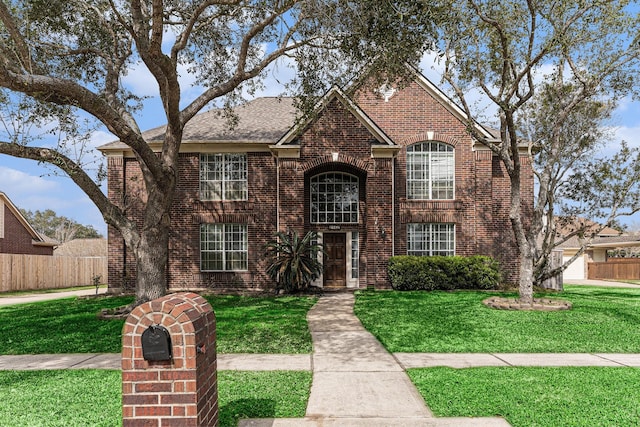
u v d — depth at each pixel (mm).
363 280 18703
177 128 12289
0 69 7949
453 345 8758
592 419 4957
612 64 12242
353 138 18062
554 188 17156
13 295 22984
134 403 3387
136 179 18969
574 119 16125
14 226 31844
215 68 15477
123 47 14789
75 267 31234
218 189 19031
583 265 34219
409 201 18938
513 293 16266
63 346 8953
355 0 9617
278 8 10719
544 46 11172
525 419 4961
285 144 17938
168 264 18766
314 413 5258
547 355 8117
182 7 13938
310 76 13391
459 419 5062
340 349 8523
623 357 7977
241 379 6500
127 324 3434
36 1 11375
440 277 17516
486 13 11555
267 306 13953
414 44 9883
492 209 19000
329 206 19281
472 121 13195
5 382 6496
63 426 4812
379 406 5480
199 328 3561
